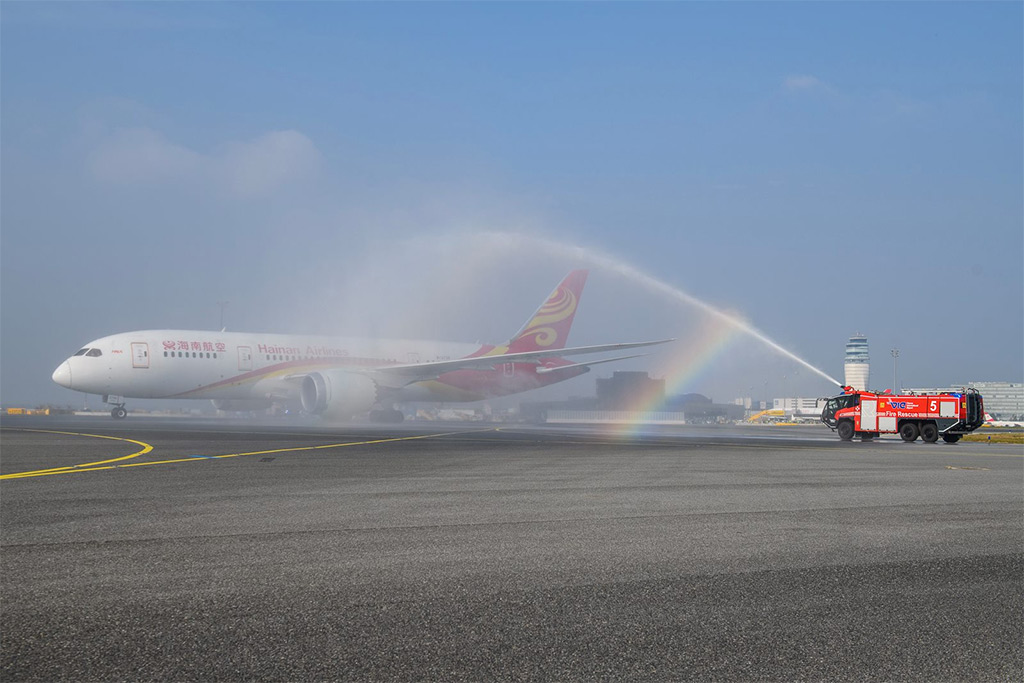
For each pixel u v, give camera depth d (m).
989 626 4.83
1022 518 9.72
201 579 5.91
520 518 9.28
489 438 31.56
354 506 10.24
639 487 12.93
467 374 59.66
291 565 6.45
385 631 4.62
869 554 7.15
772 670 4.02
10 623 4.70
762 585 5.86
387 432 36.91
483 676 3.89
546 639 4.48
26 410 118.62
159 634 4.51
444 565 6.52
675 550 7.27
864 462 19.92
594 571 6.32
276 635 4.51
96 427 39.91
